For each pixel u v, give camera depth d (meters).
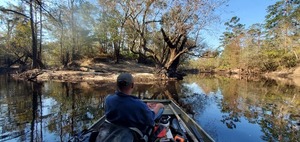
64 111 7.34
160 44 30.77
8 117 6.54
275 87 17.22
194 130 3.81
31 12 22.52
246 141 5.03
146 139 2.58
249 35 48.28
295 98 11.29
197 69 63.16
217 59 60.62
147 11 20.09
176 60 23.97
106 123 2.59
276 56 41.00
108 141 2.39
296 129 5.84
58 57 35.25
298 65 38.94
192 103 9.55
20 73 22.05
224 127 6.07
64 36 27.72
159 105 3.51
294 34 39.44
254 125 6.23
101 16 29.81
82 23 30.61
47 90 12.27
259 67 44.28
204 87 16.47
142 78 20.42
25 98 9.70
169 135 3.45
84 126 5.74
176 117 4.97
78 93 11.25
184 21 19.88
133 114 2.47
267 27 45.19
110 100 2.58
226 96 11.86
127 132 2.43
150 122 2.59
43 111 7.32
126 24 22.09
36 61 23.48
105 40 31.39
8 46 32.44
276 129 5.91
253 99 10.88
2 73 29.45
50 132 5.24
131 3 19.64
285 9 41.41
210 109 8.34
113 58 32.69
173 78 22.11
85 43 31.91
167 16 20.22
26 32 30.27
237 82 22.52
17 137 4.90
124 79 2.55
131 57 34.22
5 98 9.70
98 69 25.72
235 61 50.12
